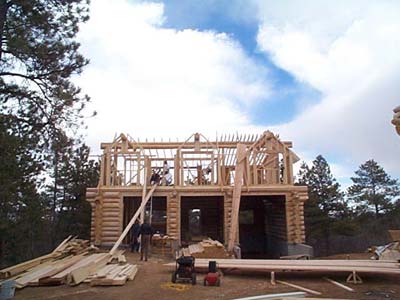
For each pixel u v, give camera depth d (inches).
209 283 356.8
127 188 701.3
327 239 1382.9
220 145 754.2
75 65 403.5
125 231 589.0
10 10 370.6
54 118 393.7
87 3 416.2
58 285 350.3
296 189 698.2
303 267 393.4
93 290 330.0
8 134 376.8
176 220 689.6
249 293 323.9
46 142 402.6
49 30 386.6
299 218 689.0
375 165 1674.5
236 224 640.4
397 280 378.3
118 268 409.1
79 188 1190.9
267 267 397.4
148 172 732.7
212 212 937.5
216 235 919.7
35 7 371.6
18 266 413.1
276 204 816.9
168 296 312.2
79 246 597.3
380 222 1534.2
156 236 644.7
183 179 713.0
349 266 394.0
